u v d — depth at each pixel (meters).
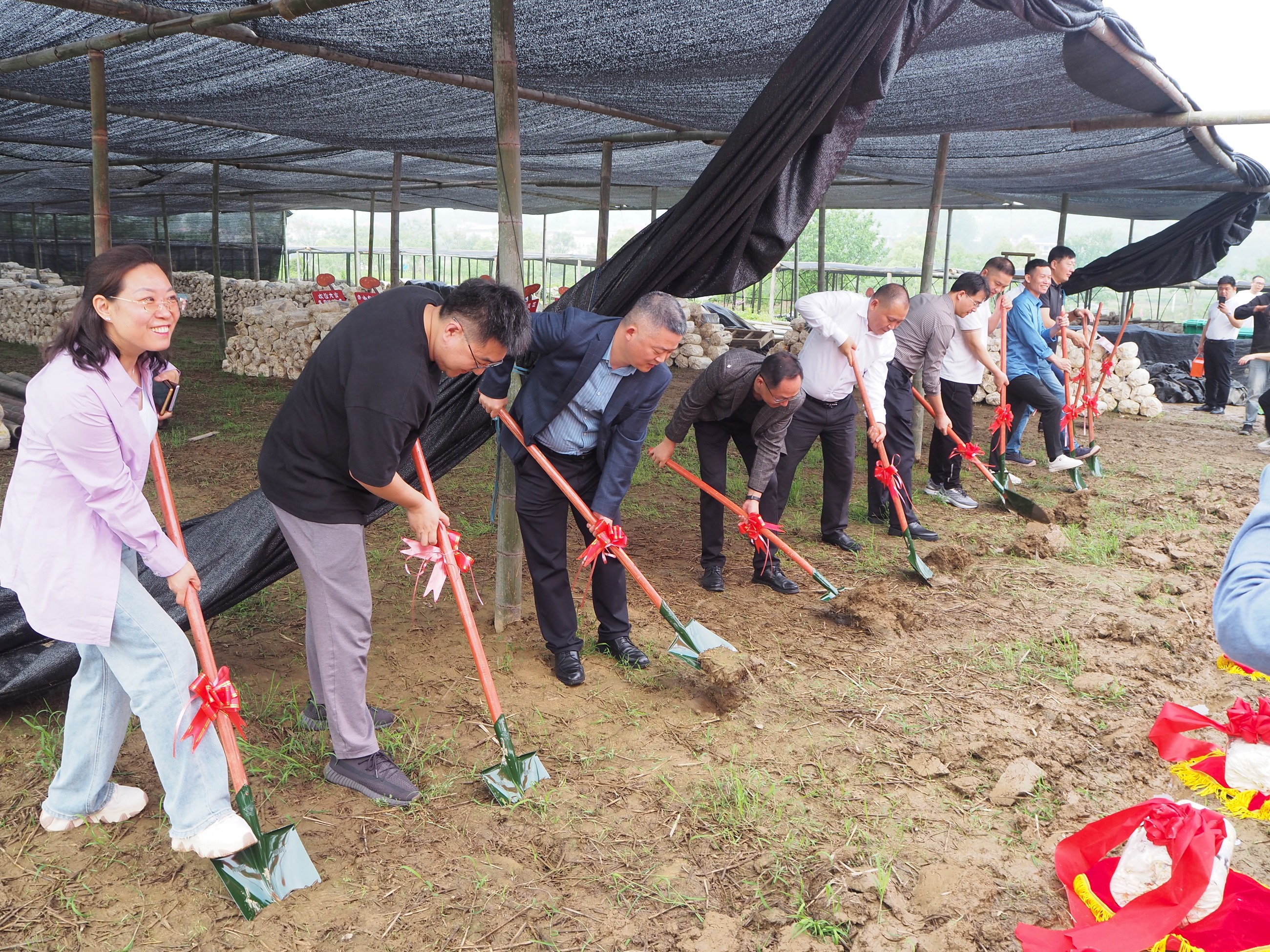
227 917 2.52
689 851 2.88
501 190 4.01
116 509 2.39
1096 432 10.68
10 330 16.23
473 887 2.68
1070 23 4.55
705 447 5.07
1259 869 2.88
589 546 3.81
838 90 3.65
